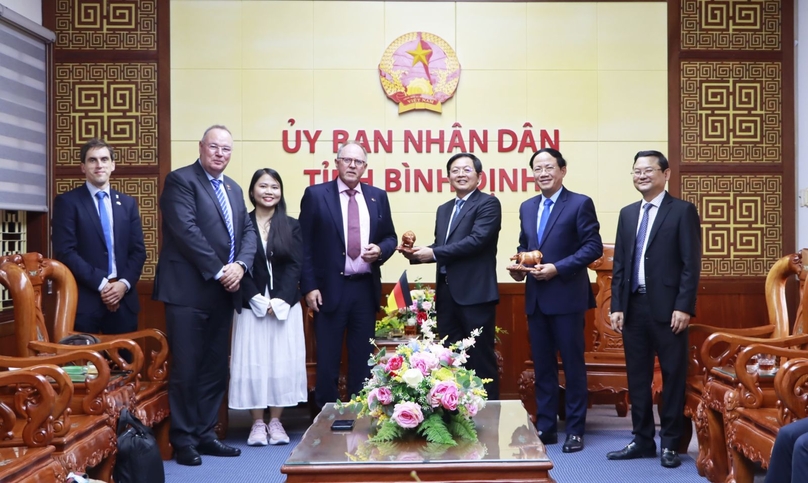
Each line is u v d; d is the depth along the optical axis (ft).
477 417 10.88
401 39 20.24
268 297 15.83
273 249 15.79
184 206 14.16
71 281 14.06
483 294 15.53
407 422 9.32
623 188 20.30
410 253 15.56
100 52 19.93
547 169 15.34
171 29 20.04
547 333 15.40
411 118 20.33
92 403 11.78
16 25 17.83
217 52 20.12
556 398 15.58
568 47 20.29
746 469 11.88
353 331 15.94
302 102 20.25
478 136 20.30
